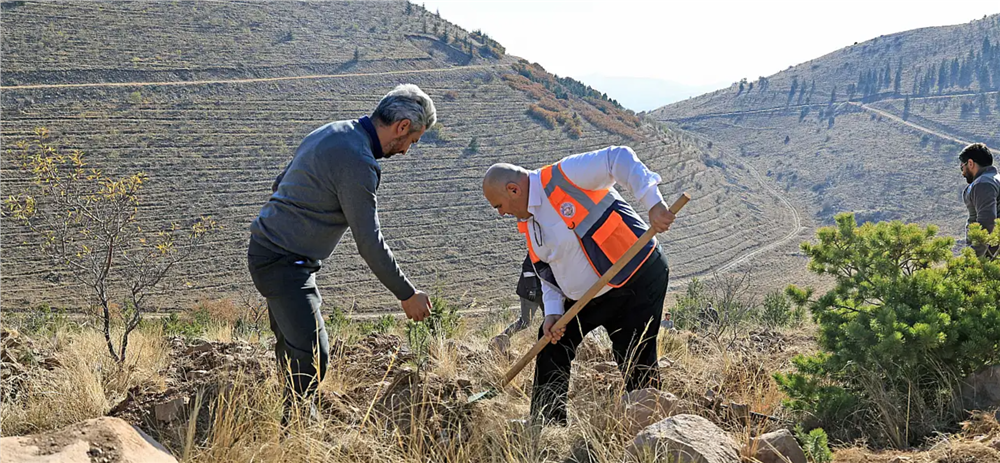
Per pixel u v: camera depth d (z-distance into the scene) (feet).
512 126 453.99
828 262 14.84
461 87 503.20
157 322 24.14
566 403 11.71
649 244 12.11
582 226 11.80
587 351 15.35
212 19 513.04
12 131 335.47
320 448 9.27
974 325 12.43
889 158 615.98
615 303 12.17
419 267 300.20
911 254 14.61
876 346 12.26
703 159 548.31
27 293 212.43
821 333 13.85
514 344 18.34
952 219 495.00
